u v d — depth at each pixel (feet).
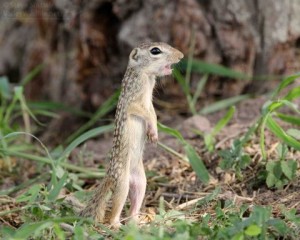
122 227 27.14
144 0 46.11
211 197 30.07
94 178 37.01
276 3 45.19
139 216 30.14
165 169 36.65
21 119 51.31
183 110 46.68
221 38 45.73
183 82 42.98
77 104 49.49
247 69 46.26
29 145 43.37
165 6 45.78
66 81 50.08
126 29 46.44
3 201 33.01
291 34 45.47
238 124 40.86
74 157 40.98
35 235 25.45
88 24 47.55
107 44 47.88
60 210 29.71
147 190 34.47
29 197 29.99
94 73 48.67
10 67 54.60
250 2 45.57
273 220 25.05
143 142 30.25
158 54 30.48
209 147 36.06
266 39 45.70
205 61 46.01
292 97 33.68
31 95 51.44
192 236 24.84
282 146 32.24
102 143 43.86
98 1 46.85
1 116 42.78
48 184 34.19
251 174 33.50
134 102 29.91
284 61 45.93
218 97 46.93
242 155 33.17
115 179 29.25
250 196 31.91
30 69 51.52
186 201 32.12
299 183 31.73
